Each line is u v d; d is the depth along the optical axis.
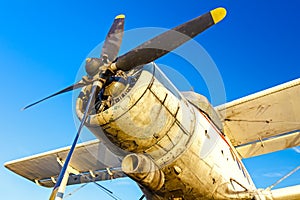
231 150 5.40
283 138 6.94
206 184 4.53
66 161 3.24
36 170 8.88
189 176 4.35
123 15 4.11
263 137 6.98
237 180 5.04
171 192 4.52
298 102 5.83
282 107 6.02
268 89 5.81
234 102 6.10
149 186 4.27
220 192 4.70
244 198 5.04
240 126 6.71
